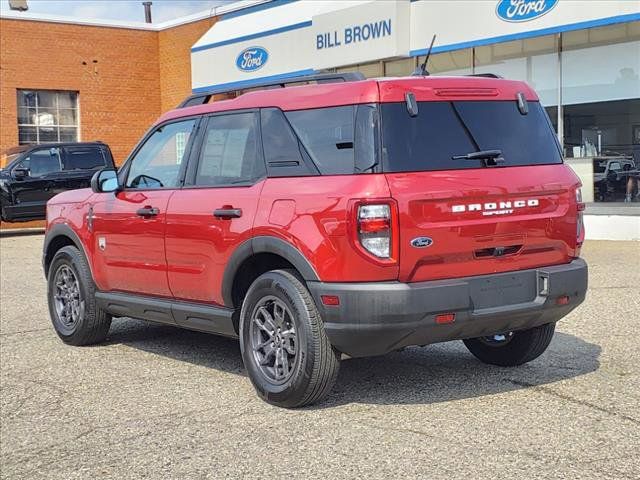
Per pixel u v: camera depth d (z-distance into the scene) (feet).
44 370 20.80
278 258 16.97
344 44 56.08
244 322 17.15
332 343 15.55
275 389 16.46
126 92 85.35
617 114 44.45
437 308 14.94
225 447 14.53
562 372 18.53
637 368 18.62
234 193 17.56
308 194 15.75
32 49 79.77
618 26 44.01
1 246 56.18
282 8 66.08
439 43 50.42
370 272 14.84
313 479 12.85
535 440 14.16
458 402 16.55
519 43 48.55
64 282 23.67
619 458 13.21
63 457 14.57
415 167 15.31
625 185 44.27
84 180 63.16
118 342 23.91
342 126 15.90
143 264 20.25
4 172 60.44
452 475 12.73
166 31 85.66
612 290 28.55
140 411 16.98
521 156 16.67
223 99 20.48
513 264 16.14
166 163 20.21
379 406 16.47
